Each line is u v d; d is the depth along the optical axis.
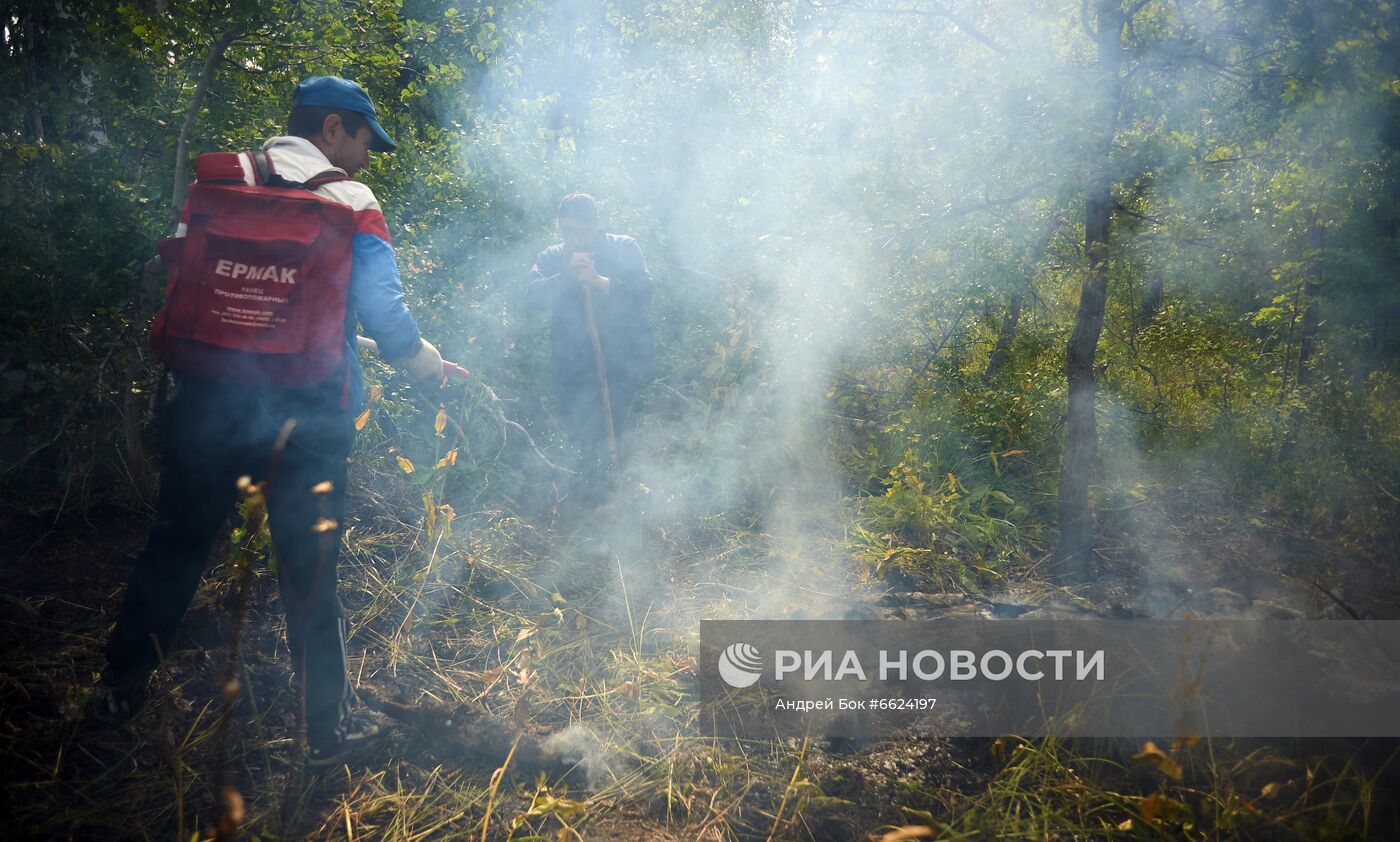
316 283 2.12
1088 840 2.09
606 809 2.20
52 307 3.61
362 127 2.37
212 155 2.17
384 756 2.38
